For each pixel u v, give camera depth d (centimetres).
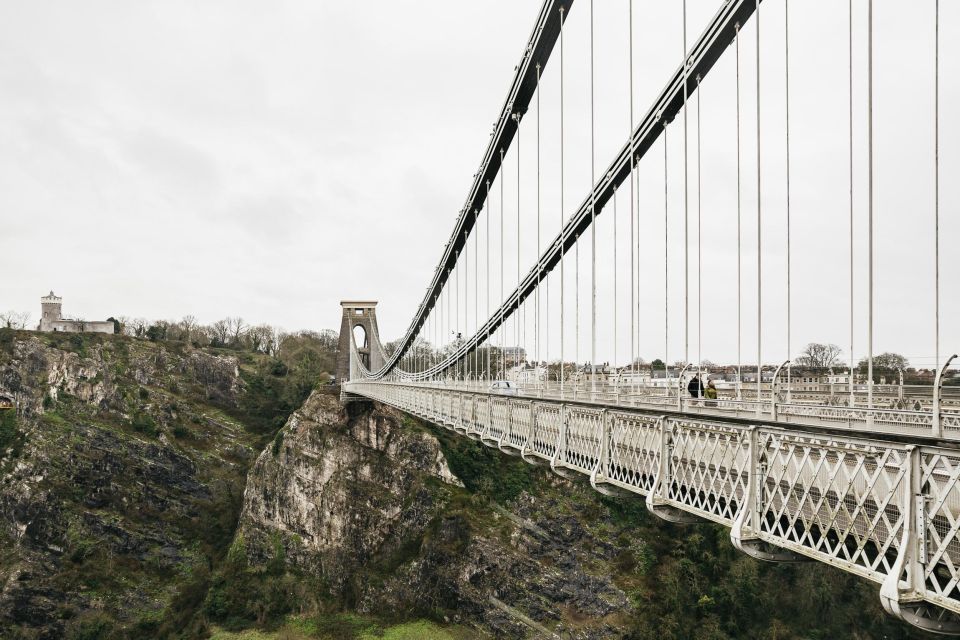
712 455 1096
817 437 876
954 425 927
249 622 5306
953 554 724
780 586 4616
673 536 5206
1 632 5712
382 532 5738
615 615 4753
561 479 5759
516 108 2909
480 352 4459
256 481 6359
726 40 1748
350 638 4881
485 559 5119
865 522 785
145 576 6281
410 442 6012
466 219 3797
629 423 1398
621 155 2220
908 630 4047
